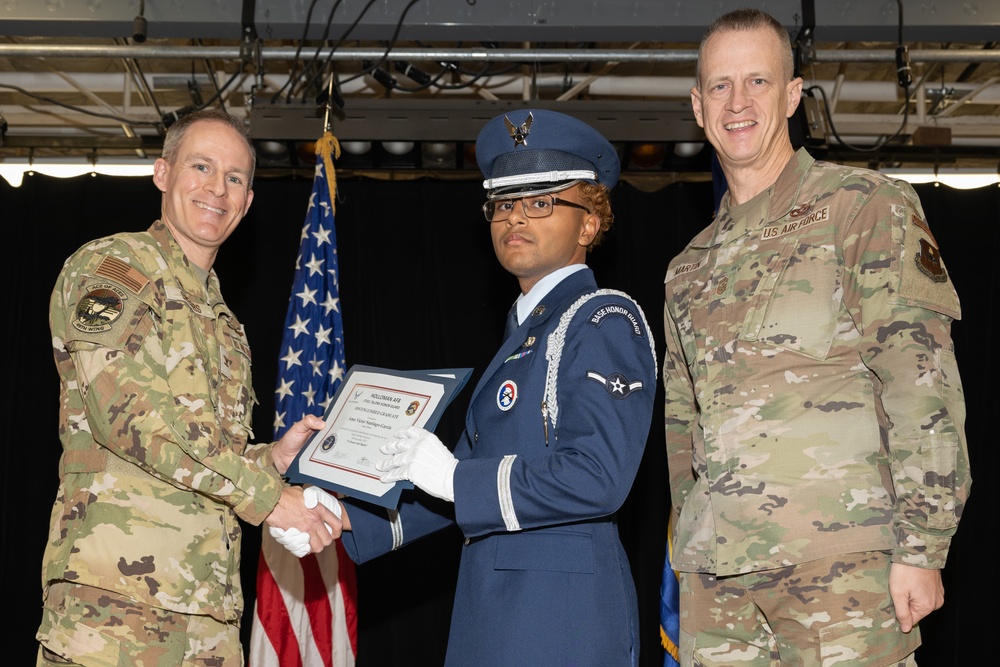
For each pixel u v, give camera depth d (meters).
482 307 5.12
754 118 2.24
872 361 1.94
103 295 2.22
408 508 2.40
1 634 4.80
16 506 4.94
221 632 2.28
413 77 4.66
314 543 2.27
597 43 4.96
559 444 2.00
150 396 2.16
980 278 5.26
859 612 1.90
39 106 5.34
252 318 5.03
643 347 2.09
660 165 4.84
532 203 2.25
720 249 2.27
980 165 5.48
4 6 4.08
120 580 2.09
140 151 5.33
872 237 1.99
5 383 5.05
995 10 4.15
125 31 4.21
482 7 4.14
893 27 4.16
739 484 2.03
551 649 1.92
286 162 4.83
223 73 5.13
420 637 4.82
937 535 1.82
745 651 2.12
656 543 4.87
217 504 2.29
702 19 4.12
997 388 5.17
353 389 2.42
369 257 5.17
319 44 4.24
